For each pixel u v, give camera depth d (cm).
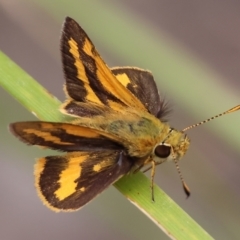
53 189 15
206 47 19
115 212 17
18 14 17
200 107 15
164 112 16
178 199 17
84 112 15
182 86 15
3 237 18
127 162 15
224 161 18
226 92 15
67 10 15
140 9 19
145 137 15
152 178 15
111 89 15
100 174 15
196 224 15
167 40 15
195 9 20
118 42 15
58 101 16
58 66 19
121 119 15
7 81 16
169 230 15
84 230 18
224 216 17
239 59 19
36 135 14
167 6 19
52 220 19
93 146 15
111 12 15
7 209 18
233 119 15
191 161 17
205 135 18
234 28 19
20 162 18
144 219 17
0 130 17
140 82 16
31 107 16
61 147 15
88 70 15
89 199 15
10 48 19
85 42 15
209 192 17
